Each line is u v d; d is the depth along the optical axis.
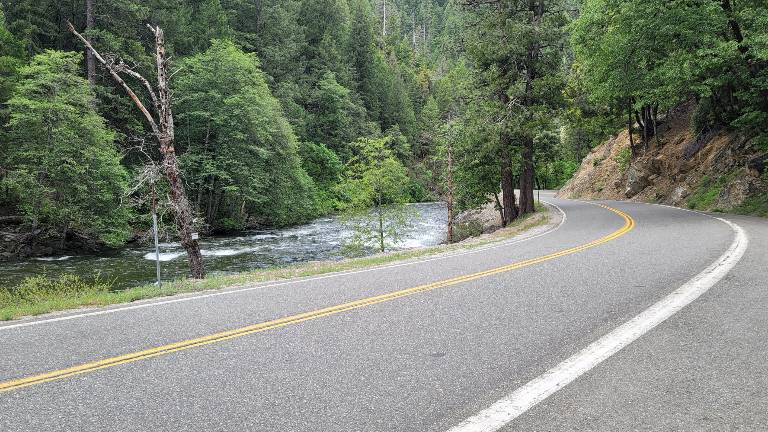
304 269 12.06
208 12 48.81
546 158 32.09
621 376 4.18
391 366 4.56
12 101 24.14
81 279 18.84
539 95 26.38
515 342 5.19
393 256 14.47
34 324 6.50
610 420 3.40
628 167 43.38
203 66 36.94
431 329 5.76
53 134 25.20
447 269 10.38
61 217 25.14
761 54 17.50
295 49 66.44
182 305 7.52
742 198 21.55
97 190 26.53
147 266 21.98
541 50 26.59
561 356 4.72
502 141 27.44
